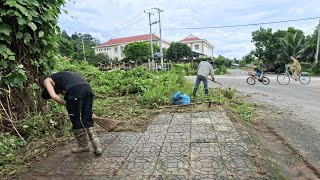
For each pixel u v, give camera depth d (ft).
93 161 11.10
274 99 30.17
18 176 10.04
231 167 10.11
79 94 11.35
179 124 16.37
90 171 10.19
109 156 11.56
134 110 20.57
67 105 11.57
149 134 14.49
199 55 186.80
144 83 30.14
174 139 13.50
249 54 196.95
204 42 242.17
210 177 9.38
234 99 28.37
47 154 12.05
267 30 124.36
